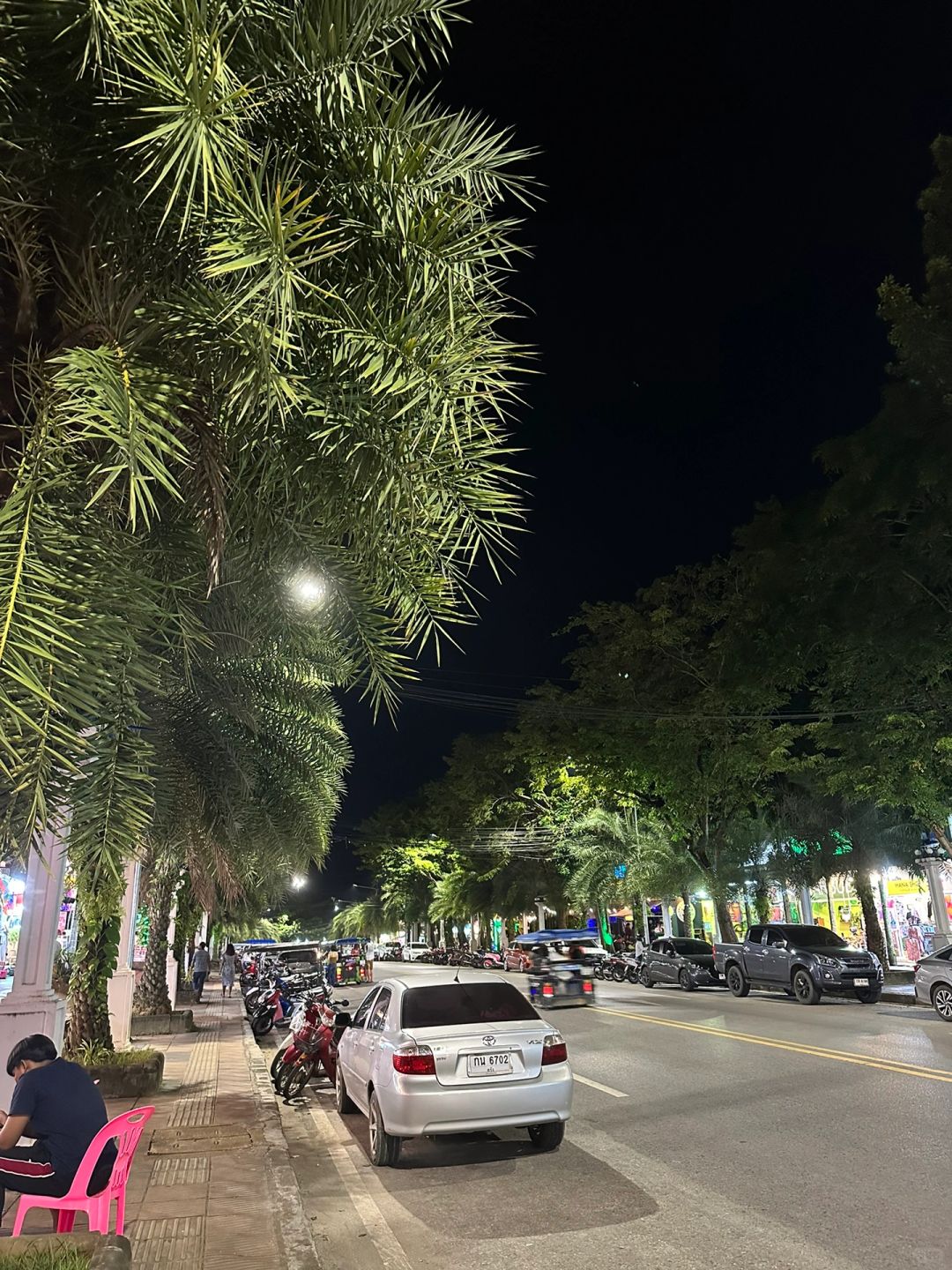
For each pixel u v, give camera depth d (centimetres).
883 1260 492
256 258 258
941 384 1508
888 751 1817
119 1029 1377
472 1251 541
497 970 4259
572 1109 937
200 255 303
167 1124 865
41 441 272
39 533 257
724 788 2631
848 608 1702
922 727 1783
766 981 2166
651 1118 873
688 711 2672
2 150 303
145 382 279
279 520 384
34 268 318
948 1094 895
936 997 1609
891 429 1560
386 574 380
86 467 295
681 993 2492
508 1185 678
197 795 772
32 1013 735
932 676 1741
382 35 330
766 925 2252
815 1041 1322
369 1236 577
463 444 331
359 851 7538
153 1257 496
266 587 422
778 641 2120
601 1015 1834
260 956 2852
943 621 1619
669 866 3194
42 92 296
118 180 310
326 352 312
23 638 235
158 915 1961
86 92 296
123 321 304
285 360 304
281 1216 572
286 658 634
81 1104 471
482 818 4778
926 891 2662
